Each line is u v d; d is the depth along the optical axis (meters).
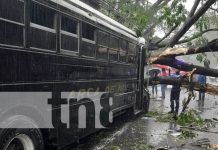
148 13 16.11
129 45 12.06
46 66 6.16
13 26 5.22
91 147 8.72
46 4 6.12
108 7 10.46
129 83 12.22
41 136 5.96
